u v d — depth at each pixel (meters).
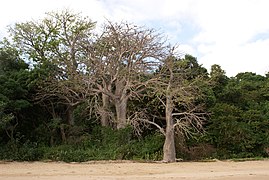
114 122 40.75
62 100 43.06
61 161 35.59
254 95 49.56
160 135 37.91
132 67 40.28
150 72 40.59
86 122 44.66
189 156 37.16
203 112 39.94
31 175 24.39
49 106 43.34
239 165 31.20
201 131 38.50
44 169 28.33
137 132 39.28
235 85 52.62
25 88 41.03
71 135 41.84
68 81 40.50
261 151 39.41
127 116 41.59
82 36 43.00
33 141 41.12
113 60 40.81
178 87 36.66
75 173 25.61
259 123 40.69
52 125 41.03
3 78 40.06
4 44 46.66
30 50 46.69
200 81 39.53
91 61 40.78
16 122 40.38
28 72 41.69
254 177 22.31
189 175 23.81
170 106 36.00
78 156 36.00
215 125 39.34
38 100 41.94
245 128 39.06
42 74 40.97
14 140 38.91
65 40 44.28
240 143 38.81
